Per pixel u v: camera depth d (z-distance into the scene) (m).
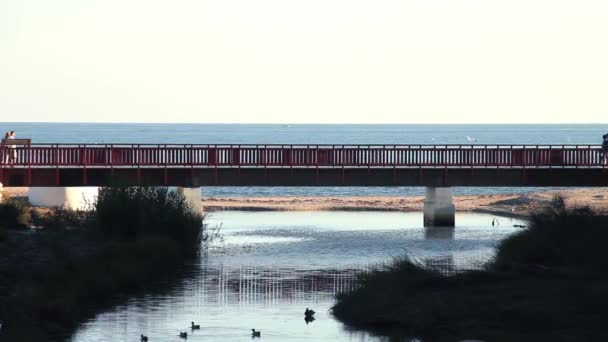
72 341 36.75
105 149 72.50
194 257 59.56
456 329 37.75
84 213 63.53
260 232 74.88
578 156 77.19
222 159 73.69
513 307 39.69
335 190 131.38
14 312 37.59
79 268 47.09
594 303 40.00
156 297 46.09
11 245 51.56
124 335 37.94
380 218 88.06
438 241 68.50
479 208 97.50
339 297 45.19
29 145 72.56
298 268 55.62
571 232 54.38
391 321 39.88
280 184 73.56
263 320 41.19
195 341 37.09
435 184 76.69
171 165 72.25
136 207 58.28
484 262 55.75
